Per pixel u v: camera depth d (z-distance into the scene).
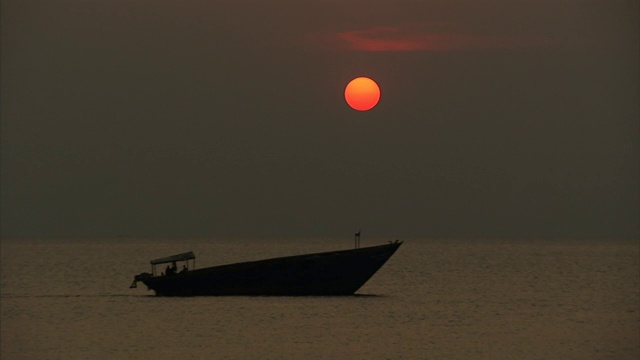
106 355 150.25
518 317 199.50
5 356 151.12
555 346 159.75
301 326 175.50
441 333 172.25
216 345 157.12
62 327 181.25
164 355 149.00
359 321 183.25
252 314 188.25
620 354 151.75
